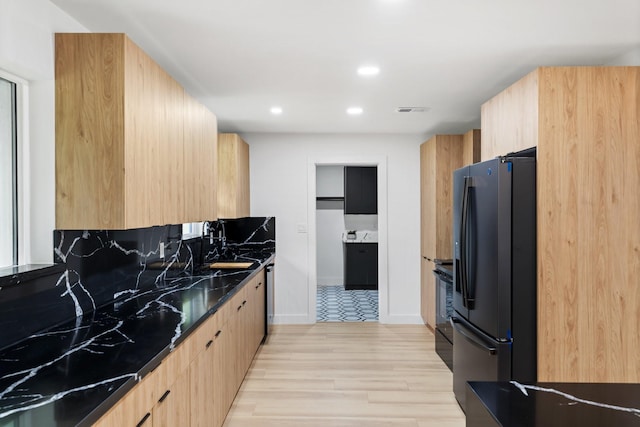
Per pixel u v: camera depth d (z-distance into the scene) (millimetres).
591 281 2326
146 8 1914
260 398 3113
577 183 2322
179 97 2506
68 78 1820
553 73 2326
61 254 1905
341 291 7402
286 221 5168
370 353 4117
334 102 3637
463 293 2801
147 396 1463
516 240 2352
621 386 1357
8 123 1802
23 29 1670
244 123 4516
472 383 1394
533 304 2355
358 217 7879
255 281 3930
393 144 5172
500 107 2863
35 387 1225
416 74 2889
